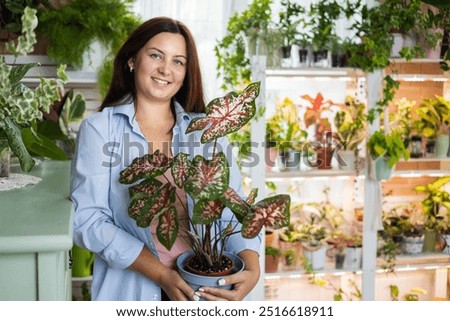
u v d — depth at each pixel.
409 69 3.66
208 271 1.68
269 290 3.66
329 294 3.72
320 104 3.45
